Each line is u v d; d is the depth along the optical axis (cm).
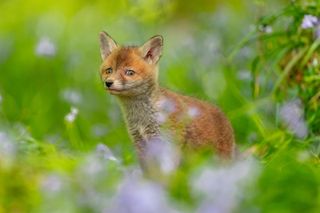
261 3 1562
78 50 2117
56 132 1606
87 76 1955
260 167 1037
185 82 1775
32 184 947
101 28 2206
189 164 1040
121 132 1495
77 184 862
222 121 1211
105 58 1227
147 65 1185
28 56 2055
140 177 1005
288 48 1346
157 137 1166
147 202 723
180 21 2536
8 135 1147
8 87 1989
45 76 1986
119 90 1164
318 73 1298
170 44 2112
